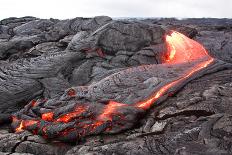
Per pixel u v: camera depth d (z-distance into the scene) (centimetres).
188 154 685
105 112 902
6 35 2031
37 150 838
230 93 918
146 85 1012
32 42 1741
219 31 2186
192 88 1000
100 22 1719
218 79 1045
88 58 1346
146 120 892
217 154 671
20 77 1177
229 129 742
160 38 1434
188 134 757
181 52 1423
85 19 1812
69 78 1245
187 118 836
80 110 923
